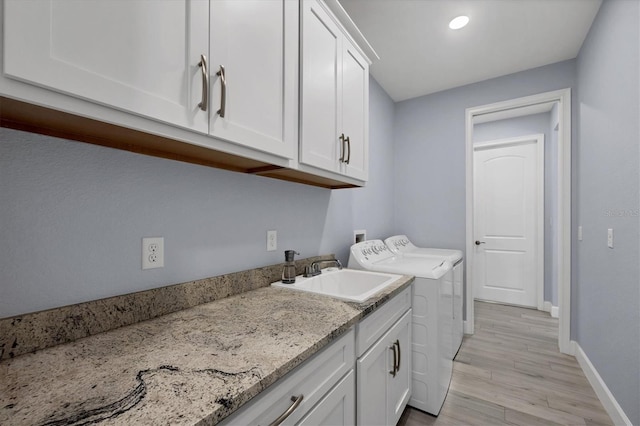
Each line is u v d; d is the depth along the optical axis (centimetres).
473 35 206
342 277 178
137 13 65
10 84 49
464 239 279
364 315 104
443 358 178
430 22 192
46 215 74
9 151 68
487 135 375
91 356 68
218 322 91
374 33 203
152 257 97
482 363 221
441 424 158
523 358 228
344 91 150
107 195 86
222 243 122
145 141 84
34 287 72
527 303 353
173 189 103
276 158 108
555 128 312
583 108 213
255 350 71
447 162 289
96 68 58
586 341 206
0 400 51
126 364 64
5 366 63
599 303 180
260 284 137
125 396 52
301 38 118
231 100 87
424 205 300
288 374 69
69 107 56
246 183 133
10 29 48
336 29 142
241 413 57
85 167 81
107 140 83
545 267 339
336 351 89
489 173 376
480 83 273
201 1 78
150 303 94
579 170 224
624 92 145
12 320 67
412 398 171
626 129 143
